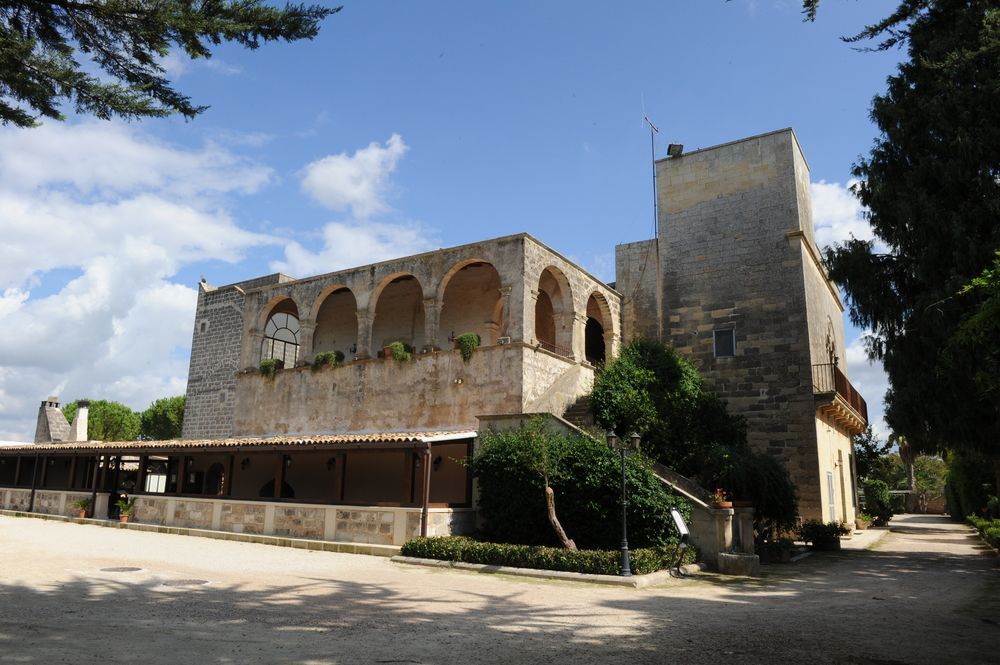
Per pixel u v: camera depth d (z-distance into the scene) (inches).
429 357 914.7
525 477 657.0
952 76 637.9
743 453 741.3
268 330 1154.7
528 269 879.7
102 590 413.7
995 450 642.2
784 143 987.3
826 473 940.6
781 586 530.3
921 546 928.9
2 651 250.7
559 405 860.6
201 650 270.4
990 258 587.2
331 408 988.6
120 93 331.0
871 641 327.3
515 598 437.7
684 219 1050.1
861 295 697.0
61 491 1024.2
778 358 933.8
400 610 384.8
